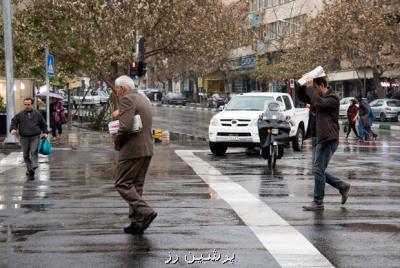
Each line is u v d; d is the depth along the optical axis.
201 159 35.03
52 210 18.58
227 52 127.75
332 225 15.94
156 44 59.22
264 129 30.64
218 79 148.50
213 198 20.41
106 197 21.14
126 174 15.16
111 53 55.59
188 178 26.02
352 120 55.25
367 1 88.81
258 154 38.50
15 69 58.72
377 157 36.50
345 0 90.06
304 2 118.25
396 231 15.22
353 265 12.26
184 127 74.19
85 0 55.78
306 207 18.14
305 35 100.62
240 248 13.58
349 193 21.59
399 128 73.06
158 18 57.25
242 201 19.77
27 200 20.69
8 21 44.88
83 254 13.19
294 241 14.19
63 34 58.25
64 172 29.50
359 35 88.62
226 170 29.14
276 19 121.31
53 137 52.50
